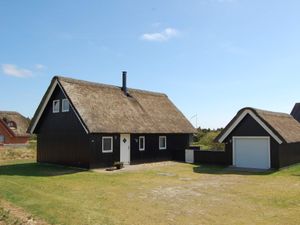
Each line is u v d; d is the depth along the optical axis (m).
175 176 21.05
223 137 26.84
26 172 22.45
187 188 16.61
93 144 24.28
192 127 34.44
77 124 25.12
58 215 10.84
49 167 25.28
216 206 12.78
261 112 25.52
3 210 11.12
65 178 19.78
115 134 26.11
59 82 25.56
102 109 26.14
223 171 23.70
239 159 26.17
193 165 27.75
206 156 29.06
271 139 24.39
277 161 24.05
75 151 25.20
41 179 19.30
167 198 14.19
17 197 13.68
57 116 26.94
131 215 11.32
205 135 49.81
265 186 17.23
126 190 15.97
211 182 18.59
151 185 17.45
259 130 24.97
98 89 28.20
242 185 17.58
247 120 25.69
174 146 32.56
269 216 11.43
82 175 21.09
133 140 27.94
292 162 26.30
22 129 57.03
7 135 54.84
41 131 28.58
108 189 16.20
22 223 9.80
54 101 27.30
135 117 28.45
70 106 25.75
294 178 20.02
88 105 25.38
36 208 11.74
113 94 29.23
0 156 32.88
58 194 14.80
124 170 23.92
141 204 13.00
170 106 35.12
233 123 26.16
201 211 12.02
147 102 32.31
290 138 24.80
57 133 26.88
